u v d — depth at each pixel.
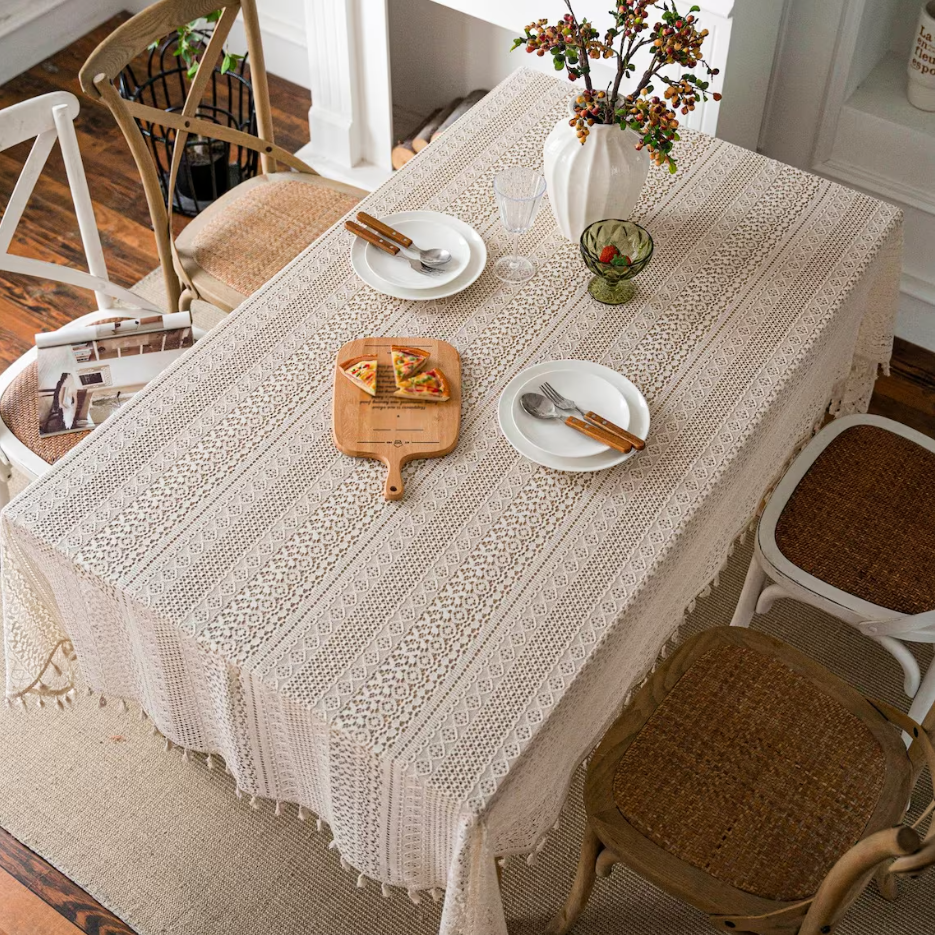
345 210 2.30
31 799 1.93
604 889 1.83
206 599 1.36
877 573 1.74
